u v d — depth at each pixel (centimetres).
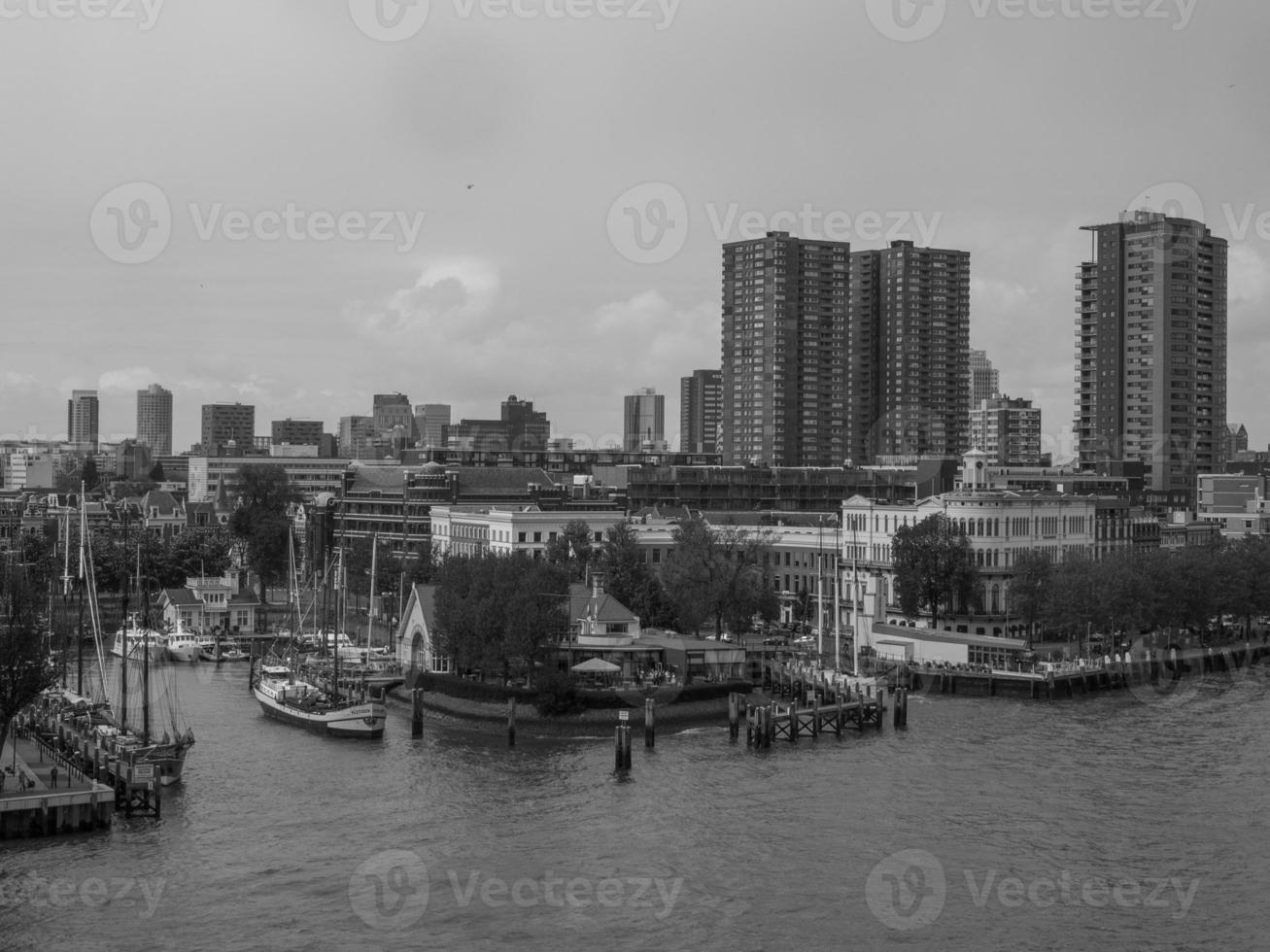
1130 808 16750
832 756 19662
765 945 12756
